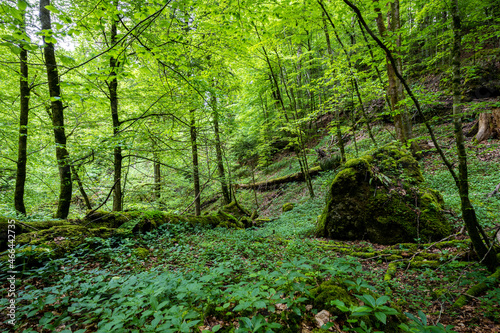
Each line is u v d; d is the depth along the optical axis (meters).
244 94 14.13
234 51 6.27
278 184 15.45
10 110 7.20
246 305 1.83
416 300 3.04
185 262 4.21
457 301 2.94
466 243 4.47
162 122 7.33
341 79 7.97
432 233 5.22
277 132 17.59
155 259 4.46
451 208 6.08
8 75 6.55
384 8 5.67
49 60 5.63
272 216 11.66
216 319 2.25
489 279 3.19
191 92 5.96
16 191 6.32
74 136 7.36
